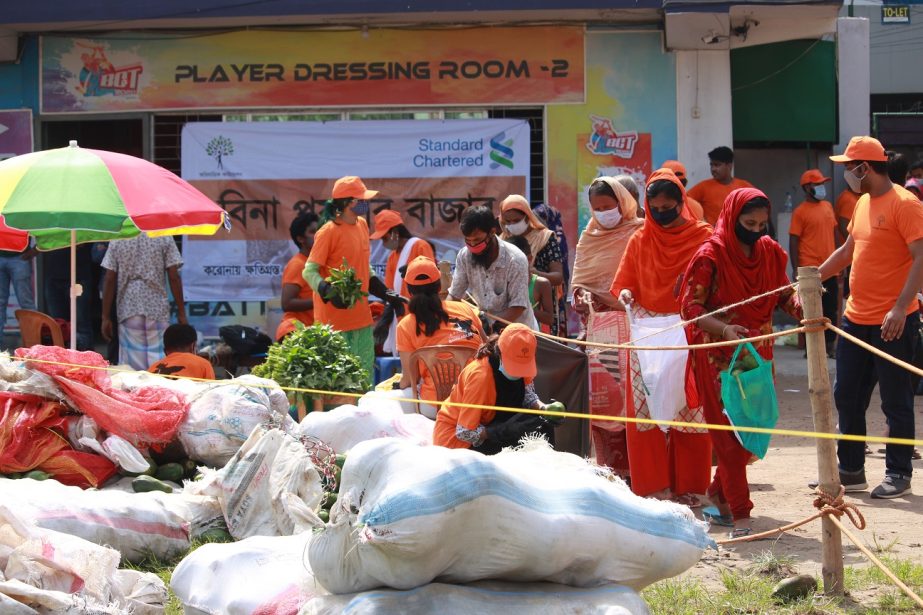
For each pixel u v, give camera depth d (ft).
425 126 45.24
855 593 17.46
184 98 45.62
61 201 24.18
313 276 31.04
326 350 27.02
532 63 44.88
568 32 44.70
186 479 22.12
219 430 22.57
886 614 16.28
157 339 38.40
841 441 25.36
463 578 13.28
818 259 46.80
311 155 45.60
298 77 45.37
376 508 12.39
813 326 16.92
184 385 23.73
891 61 65.82
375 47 45.11
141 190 25.02
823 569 17.39
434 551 12.55
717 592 17.46
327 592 13.56
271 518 19.40
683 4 41.65
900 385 24.61
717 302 21.31
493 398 20.65
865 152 24.30
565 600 13.30
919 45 65.62
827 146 53.36
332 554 13.10
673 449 22.86
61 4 43.21
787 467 28.35
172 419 22.58
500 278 26.68
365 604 12.68
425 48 45.06
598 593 13.57
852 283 24.97
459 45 44.98
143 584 15.20
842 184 52.54
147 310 38.11
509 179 45.24
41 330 35.76
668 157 44.83
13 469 21.66
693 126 44.50
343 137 45.47
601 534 13.55
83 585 14.76
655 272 22.85
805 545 20.45
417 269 24.91
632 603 13.39
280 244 45.88
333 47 45.21
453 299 27.22
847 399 25.14
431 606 12.70
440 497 12.37
